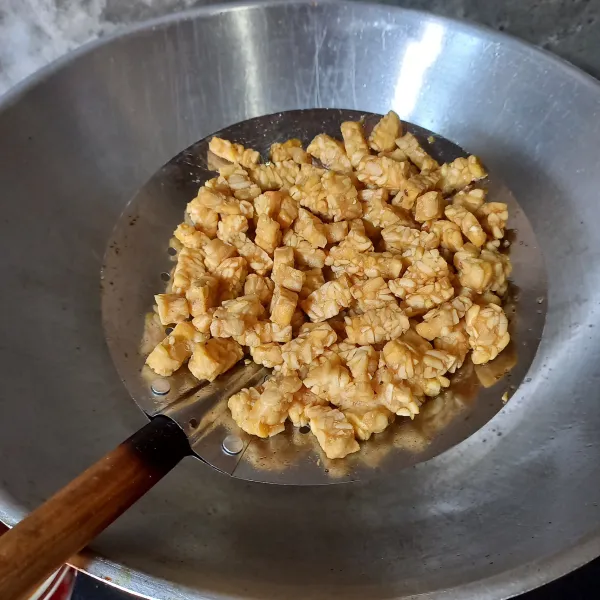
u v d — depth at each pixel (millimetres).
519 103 338
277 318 283
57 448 251
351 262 301
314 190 321
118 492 194
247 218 320
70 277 311
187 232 313
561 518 229
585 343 291
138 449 221
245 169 341
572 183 320
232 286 304
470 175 332
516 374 285
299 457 263
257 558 227
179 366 284
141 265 319
